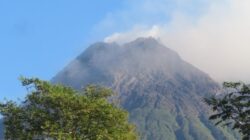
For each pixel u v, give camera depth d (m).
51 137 64.94
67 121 64.06
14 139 66.38
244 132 51.47
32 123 65.38
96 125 65.00
